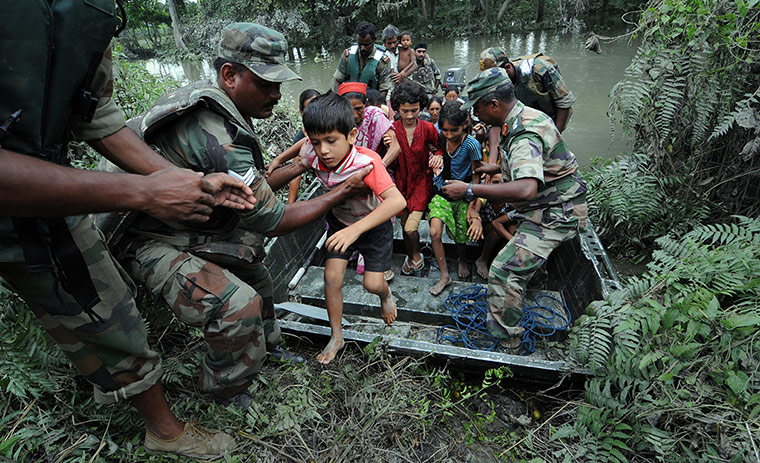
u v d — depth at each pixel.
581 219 2.74
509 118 2.68
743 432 1.88
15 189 1.10
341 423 2.19
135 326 1.68
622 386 2.17
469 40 18.84
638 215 4.02
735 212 3.82
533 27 19.41
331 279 2.48
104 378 1.67
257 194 1.76
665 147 3.91
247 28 1.77
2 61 1.14
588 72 10.09
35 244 1.32
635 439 2.04
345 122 2.17
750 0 3.12
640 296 2.53
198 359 2.39
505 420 2.39
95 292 1.49
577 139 6.63
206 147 1.69
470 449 2.21
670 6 3.44
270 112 2.00
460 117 3.31
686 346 2.12
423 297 3.32
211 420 2.10
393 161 3.36
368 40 4.94
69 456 1.86
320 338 2.64
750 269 2.38
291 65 16.97
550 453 2.15
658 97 3.74
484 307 3.14
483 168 3.20
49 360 2.04
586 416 2.16
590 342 2.33
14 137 1.22
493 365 2.39
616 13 20.39
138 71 4.82
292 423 2.13
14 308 2.10
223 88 1.85
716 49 3.34
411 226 3.45
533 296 3.30
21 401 1.96
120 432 2.05
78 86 1.34
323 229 4.21
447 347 2.47
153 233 1.86
